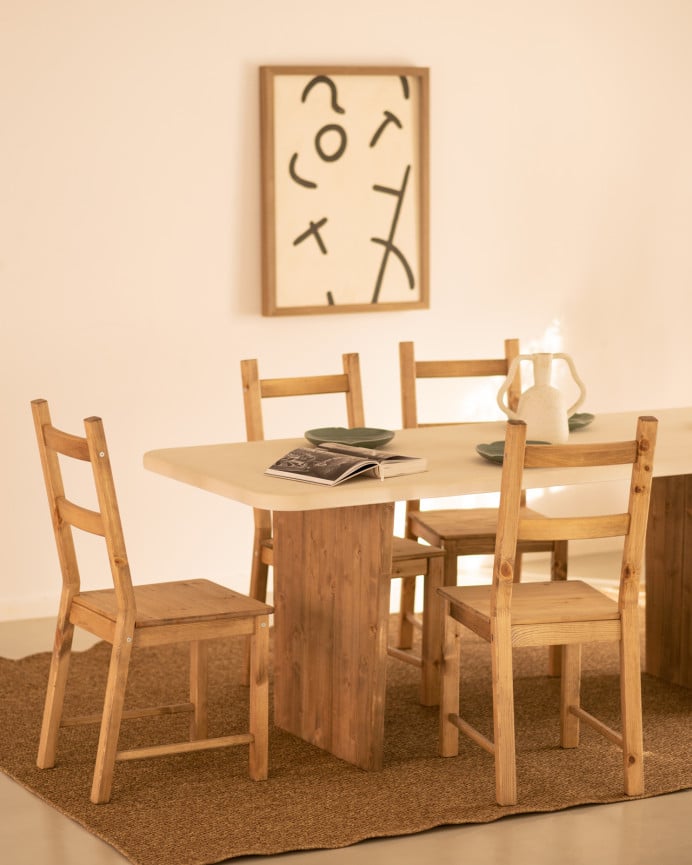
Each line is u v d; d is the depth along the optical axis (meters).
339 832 2.73
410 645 4.07
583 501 5.31
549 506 5.24
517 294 5.06
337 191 4.64
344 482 2.88
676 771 3.09
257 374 3.66
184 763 3.13
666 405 5.41
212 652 4.03
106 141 4.30
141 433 4.47
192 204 4.46
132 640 2.84
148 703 3.54
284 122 4.53
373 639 3.05
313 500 2.75
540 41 4.97
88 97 4.26
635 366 5.32
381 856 2.63
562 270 5.13
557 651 3.81
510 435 2.75
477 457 3.20
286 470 2.95
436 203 4.88
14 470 4.29
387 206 4.73
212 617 2.91
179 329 4.49
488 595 3.06
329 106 4.59
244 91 4.49
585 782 3.03
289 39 4.54
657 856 2.64
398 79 4.70
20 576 4.34
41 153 4.22
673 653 3.76
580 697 3.64
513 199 5.00
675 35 5.21
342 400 4.79
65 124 4.24
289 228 4.58
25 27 4.15
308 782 3.02
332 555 3.19
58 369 4.32
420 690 3.64
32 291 4.25
